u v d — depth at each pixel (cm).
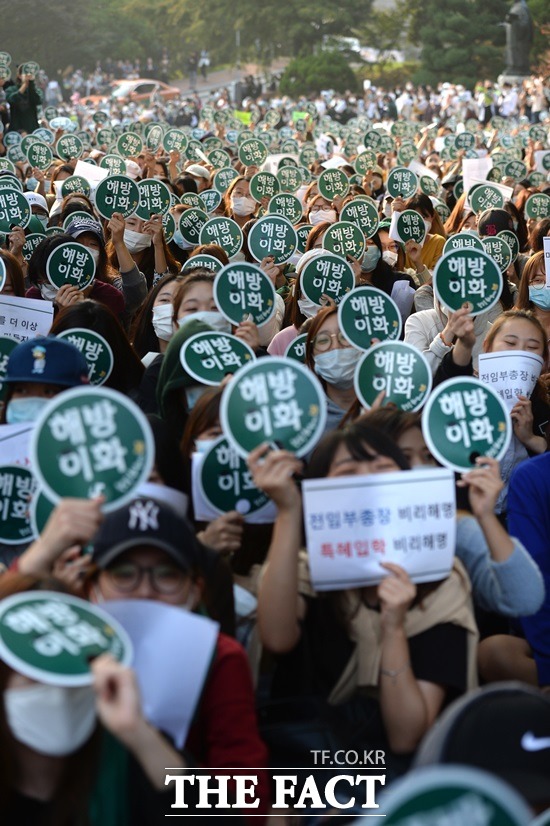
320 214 1312
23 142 1841
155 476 415
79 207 1108
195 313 652
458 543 396
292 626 358
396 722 344
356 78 7925
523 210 1419
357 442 371
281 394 373
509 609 377
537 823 229
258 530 423
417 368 508
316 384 373
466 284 666
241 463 421
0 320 678
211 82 9338
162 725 304
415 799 206
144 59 9125
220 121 3075
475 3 7331
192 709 305
